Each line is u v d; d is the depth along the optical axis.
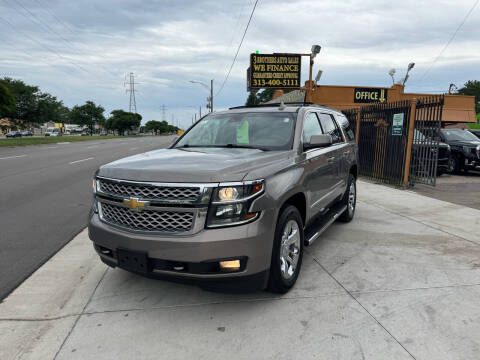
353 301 3.11
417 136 9.40
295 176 3.31
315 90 17.72
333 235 5.02
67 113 127.44
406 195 8.22
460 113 19.39
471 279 3.56
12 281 3.57
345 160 5.24
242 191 2.67
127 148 27.62
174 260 2.63
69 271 3.78
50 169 12.84
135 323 2.78
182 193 2.64
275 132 3.88
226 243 2.61
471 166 12.59
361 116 11.68
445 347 2.47
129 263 2.80
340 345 2.49
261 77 18.94
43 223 5.68
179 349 2.46
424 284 3.44
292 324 2.76
